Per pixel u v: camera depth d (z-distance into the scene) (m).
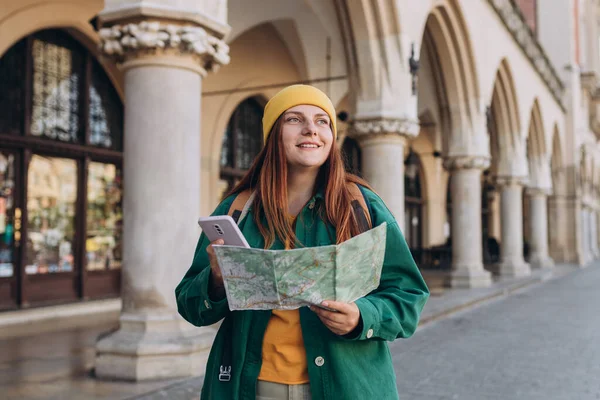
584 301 12.29
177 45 4.74
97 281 10.22
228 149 13.28
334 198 1.63
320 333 1.56
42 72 9.23
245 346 1.61
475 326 8.77
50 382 4.60
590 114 40.22
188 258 4.89
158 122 4.78
